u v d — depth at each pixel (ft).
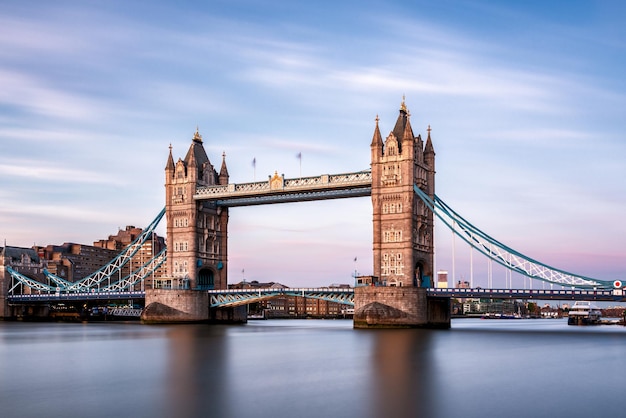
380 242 478.59
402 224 472.85
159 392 179.52
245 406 161.07
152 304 564.71
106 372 220.02
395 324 453.99
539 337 390.63
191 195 570.05
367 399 168.45
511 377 205.16
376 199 481.87
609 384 192.34
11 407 162.40
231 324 604.49
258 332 448.24
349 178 501.15
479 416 151.12
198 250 573.74
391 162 481.46
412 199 475.31
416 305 456.04
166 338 379.55
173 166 587.68
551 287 441.27
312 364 238.07
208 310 570.46
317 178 512.22
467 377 204.85
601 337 397.80
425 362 243.81
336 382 194.70
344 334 411.13
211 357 264.11
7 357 270.87
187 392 179.22
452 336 389.19
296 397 171.22
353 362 244.01
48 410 158.92
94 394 177.78
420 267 499.10
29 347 320.09
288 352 283.79
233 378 203.41
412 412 154.71
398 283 469.16
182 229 574.56
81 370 225.97
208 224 588.50
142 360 254.47
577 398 170.81
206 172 588.09
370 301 464.65
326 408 158.61
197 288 572.10
